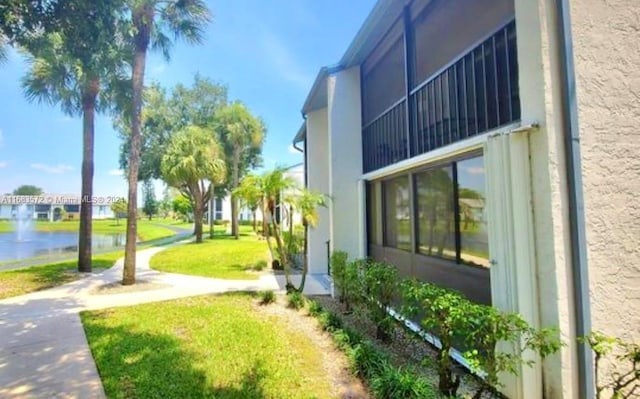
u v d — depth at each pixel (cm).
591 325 279
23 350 461
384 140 690
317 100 988
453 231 451
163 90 2536
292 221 965
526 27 305
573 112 289
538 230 295
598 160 291
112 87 1058
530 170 301
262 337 501
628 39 302
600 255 286
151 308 674
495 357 286
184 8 929
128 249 918
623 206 291
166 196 6328
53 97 1088
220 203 5278
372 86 768
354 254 780
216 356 435
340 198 789
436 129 496
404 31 572
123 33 584
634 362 245
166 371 394
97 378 379
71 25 419
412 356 437
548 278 287
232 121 2603
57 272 1106
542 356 262
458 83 447
